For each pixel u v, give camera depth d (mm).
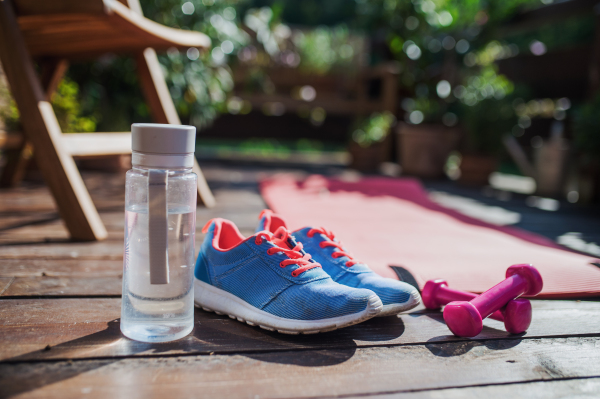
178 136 734
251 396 659
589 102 3020
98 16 1389
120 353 762
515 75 4254
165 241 715
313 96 4684
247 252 928
